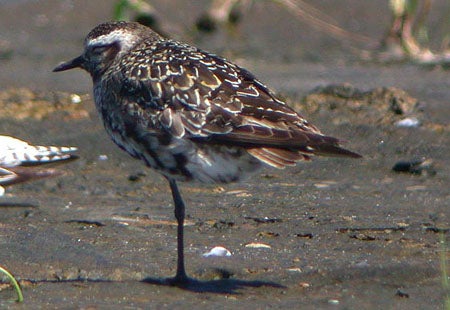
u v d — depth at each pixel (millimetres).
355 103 17969
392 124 16719
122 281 9914
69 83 20422
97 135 16234
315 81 20438
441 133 16234
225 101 9648
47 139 16047
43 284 9789
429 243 11188
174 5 26781
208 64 10023
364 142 15859
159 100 9867
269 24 26141
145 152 10109
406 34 23484
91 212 12492
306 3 27031
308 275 10039
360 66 22375
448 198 13133
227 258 10648
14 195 13297
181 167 9891
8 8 27188
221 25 24891
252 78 10008
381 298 9336
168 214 12430
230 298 9359
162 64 10070
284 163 9438
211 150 9695
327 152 9383
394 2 23453
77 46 24203
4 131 16422
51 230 11617
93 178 14188
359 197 13211
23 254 10719
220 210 12594
